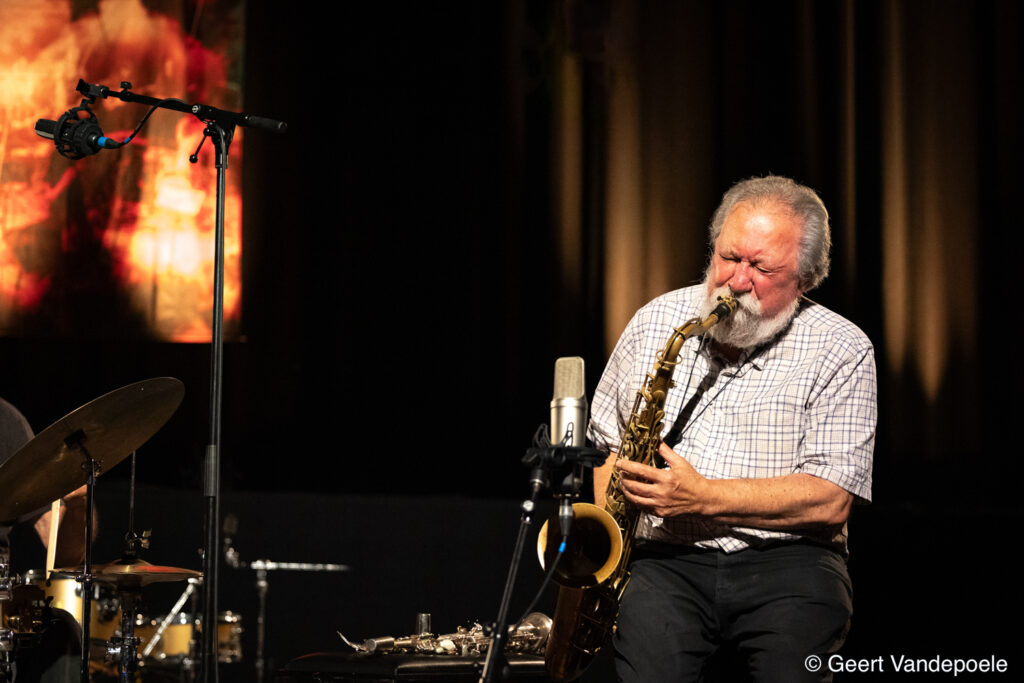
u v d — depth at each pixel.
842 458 5.43
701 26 14.00
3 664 6.44
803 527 5.34
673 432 5.71
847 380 5.55
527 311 14.19
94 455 6.52
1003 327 12.80
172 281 14.38
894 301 13.09
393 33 14.87
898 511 11.04
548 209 14.23
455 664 5.86
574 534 5.16
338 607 11.40
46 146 14.34
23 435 7.44
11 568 7.36
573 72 14.23
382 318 14.70
